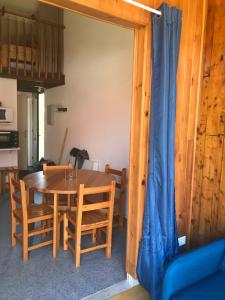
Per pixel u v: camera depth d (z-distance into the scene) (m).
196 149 2.41
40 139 7.23
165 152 1.97
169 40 1.91
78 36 4.78
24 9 5.66
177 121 2.22
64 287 2.22
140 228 2.16
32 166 6.73
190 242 2.50
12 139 5.08
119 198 3.30
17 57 4.97
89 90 4.52
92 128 4.48
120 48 3.71
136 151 2.11
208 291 1.64
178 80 2.16
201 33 2.25
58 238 2.79
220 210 2.26
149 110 2.04
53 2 1.60
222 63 2.18
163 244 2.08
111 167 4.02
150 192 2.04
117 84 3.80
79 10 1.71
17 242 2.97
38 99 7.12
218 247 1.88
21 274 2.38
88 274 2.41
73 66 5.02
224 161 2.21
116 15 1.76
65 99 5.43
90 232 2.97
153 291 2.01
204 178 2.37
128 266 2.30
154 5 1.95
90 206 2.49
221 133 2.22
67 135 5.37
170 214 2.10
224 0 2.13
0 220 3.61
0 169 4.89
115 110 3.88
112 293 2.17
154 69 1.94
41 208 2.87
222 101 2.20
